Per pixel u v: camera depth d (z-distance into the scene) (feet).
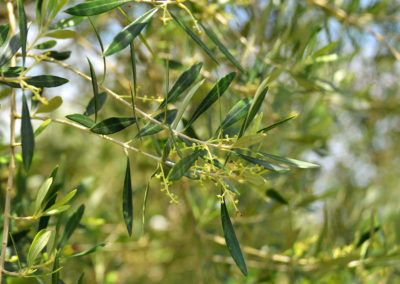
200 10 2.41
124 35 1.67
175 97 1.80
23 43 1.67
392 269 2.58
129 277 4.68
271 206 2.67
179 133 1.69
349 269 2.45
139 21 1.69
